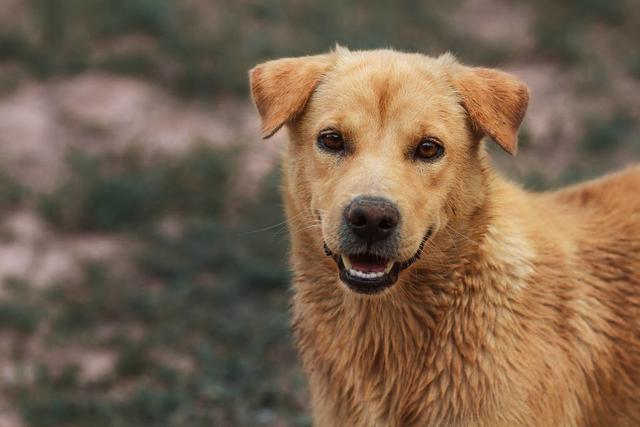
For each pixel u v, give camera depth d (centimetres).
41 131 1338
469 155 580
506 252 577
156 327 961
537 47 1485
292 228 609
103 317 995
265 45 1477
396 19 1570
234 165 1238
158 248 1099
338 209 539
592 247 620
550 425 570
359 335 587
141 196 1177
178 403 843
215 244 1098
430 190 560
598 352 596
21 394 864
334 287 589
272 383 859
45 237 1145
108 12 1566
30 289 1030
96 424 822
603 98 1377
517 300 572
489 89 581
